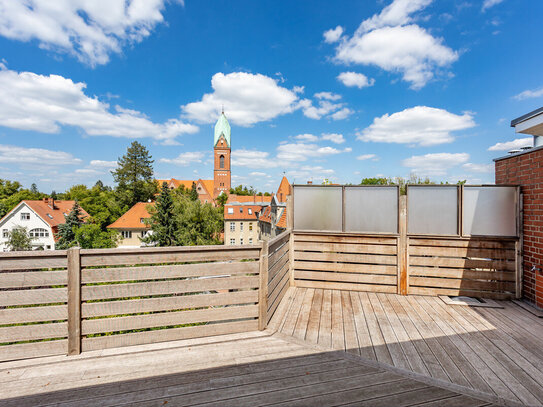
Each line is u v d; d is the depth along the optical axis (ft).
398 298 13.47
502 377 7.32
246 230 148.36
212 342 9.07
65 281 8.18
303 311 11.81
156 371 7.52
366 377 7.34
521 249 13.09
